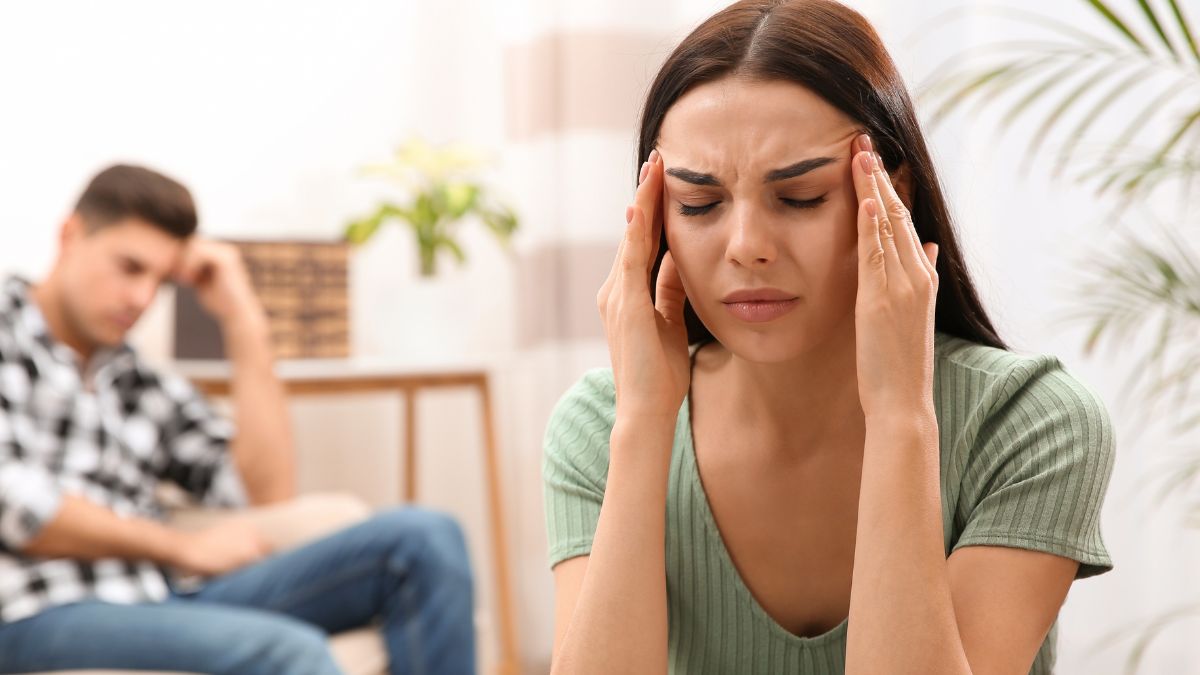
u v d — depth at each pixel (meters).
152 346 2.90
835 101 0.84
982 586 0.88
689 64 0.87
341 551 2.16
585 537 1.02
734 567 0.97
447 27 3.25
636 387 0.94
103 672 1.81
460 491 3.29
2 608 1.97
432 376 2.86
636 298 0.94
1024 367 0.93
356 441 3.23
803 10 0.87
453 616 2.15
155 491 2.46
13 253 2.88
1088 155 2.42
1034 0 2.50
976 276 1.71
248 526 2.25
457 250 3.03
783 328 0.87
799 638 0.96
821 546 0.96
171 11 3.03
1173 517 2.42
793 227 0.85
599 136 3.05
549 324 3.11
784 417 0.94
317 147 3.16
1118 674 2.49
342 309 2.95
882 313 0.86
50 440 2.20
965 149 2.53
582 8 3.05
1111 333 2.44
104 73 2.97
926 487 0.86
